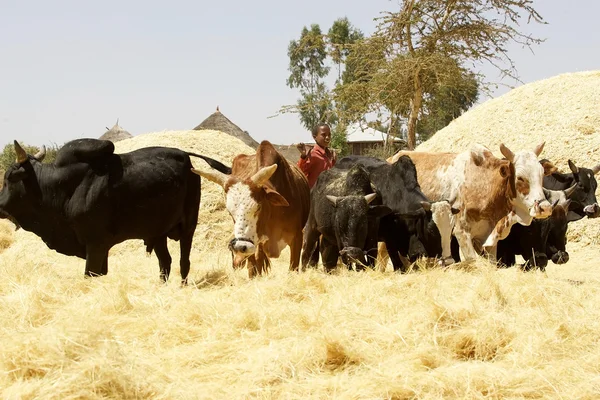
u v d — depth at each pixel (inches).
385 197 356.5
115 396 164.6
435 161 394.3
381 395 171.0
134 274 336.2
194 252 477.1
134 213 315.9
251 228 304.0
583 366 190.9
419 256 329.7
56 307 247.3
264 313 230.7
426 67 952.3
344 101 1067.9
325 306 239.8
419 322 221.1
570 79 732.7
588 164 598.2
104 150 313.3
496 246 373.4
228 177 312.5
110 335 198.8
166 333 221.1
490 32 954.1
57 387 161.9
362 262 316.5
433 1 983.6
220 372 189.0
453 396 173.2
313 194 357.7
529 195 343.6
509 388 175.2
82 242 319.9
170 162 328.8
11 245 495.2
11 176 310.8
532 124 670.5
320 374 188.1
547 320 228.1
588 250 539.2
